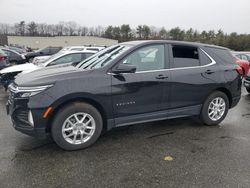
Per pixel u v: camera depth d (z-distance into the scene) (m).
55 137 3.94
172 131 5.00
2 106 6.79
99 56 4.83
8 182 3.21
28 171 3.46
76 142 4.10
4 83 7.89
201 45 5.16
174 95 4.76
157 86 4.55
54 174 3.40
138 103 4.45
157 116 4.70
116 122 4.36
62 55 8.63
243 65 11.73
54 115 3.93
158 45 4.68
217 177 3.36
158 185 3.18
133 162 3.74
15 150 4.07
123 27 83.50
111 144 4.36
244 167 3.62
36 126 3.84
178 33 75.50
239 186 3.17
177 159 3.84
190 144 4.39
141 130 5.04
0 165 3.60
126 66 4.09
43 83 3.83
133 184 3.20
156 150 4.14
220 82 5.18
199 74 4.95
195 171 3.51
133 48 4.45
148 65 4.55
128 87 4.30
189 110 5.02
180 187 3.14
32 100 3.78
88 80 4.04
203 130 5.09
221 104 5.38
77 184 3.19
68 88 3.89
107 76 4.17
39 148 4.15
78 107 4.00
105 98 4.15
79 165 3.63
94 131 4.20
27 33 88.31
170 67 4.72
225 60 5.41
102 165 3.64
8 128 5.04
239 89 5.57
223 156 3.95
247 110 6.73
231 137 4.73
